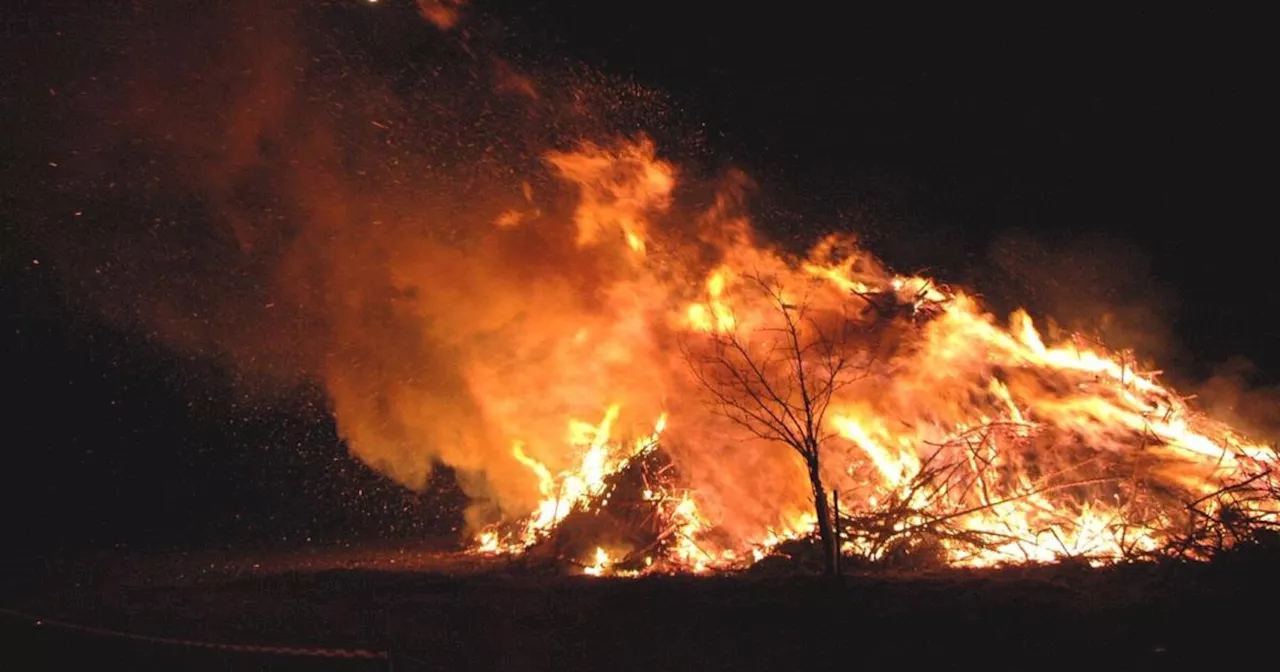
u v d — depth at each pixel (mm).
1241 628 5109
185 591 8141
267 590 7996
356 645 5883
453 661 5523
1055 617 5637
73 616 7035
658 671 5188
